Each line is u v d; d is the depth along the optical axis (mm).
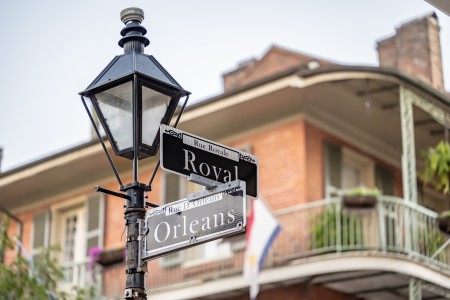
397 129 20234
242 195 6465
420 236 18188
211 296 19266
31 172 22531
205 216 6605
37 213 23672
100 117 7086
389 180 21031
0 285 14039
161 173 21484
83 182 22891
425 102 17750
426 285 18000
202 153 6715
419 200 20797
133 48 7293
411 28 22922
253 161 6945
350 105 19312
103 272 20141
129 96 6977
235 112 19609
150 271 20547
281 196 19266
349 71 17812
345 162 20344
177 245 6645
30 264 15273
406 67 22703
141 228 6844
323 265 17703
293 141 19422
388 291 18812
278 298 18719
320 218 18266
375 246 17484
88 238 22438
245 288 18578
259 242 17109
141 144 6918
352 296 19109
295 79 18297
